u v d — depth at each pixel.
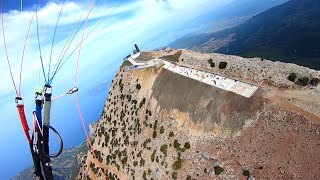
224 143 102.44
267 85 102.88
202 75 118.50
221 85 111.06
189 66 126.38
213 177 99.50
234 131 101.56
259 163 92.38
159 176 114.25
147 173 119.44
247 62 111.31
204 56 125.38
